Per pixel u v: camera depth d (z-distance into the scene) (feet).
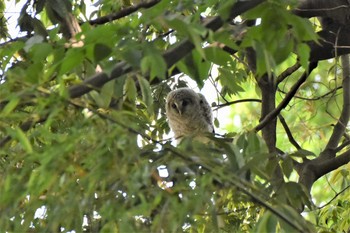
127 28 26.04
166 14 26.37
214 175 24.86
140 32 27.43
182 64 27.30
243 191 25.71
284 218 25.52
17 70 26.04
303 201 29.53
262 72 26.45
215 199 28.09
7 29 44.91
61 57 26.63
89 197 25.81
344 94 50.75
